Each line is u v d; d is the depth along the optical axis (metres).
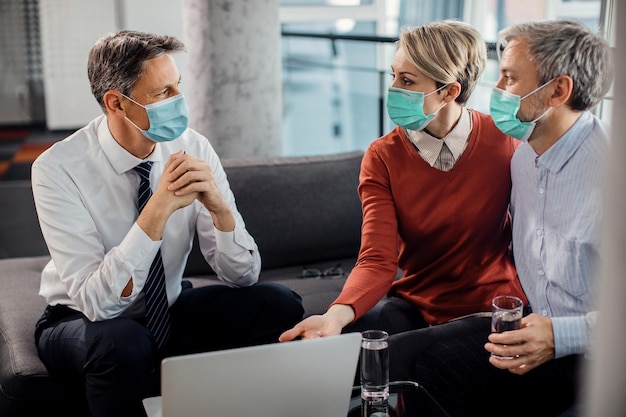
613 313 1.12
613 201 1.10
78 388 1.99
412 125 2.00
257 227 2.70
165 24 7.00
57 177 1.96
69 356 1.89
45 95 7.12
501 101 1.84
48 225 1.95
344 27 5.80
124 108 1.92
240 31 3.42
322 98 5.68
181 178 1.88
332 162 2.87
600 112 2.42
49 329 1.98
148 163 2.04
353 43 5.53
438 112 2.01
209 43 3.41
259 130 3.54
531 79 1.79
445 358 1.86
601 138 1.81
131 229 1.88
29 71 7.06
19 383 1.95
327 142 5.74
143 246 1.87
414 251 2.16
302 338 1.84
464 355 1.87
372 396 1.60
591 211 1.80
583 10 4.86
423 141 2.06
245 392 1.45
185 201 1.90
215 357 1.40
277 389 1.48
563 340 1.69
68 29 6.98
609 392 1.14
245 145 3.53
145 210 1.88
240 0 3.39
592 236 1.79
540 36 1.78
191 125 3.57
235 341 2.11
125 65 1.88
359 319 2.10
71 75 7.09
